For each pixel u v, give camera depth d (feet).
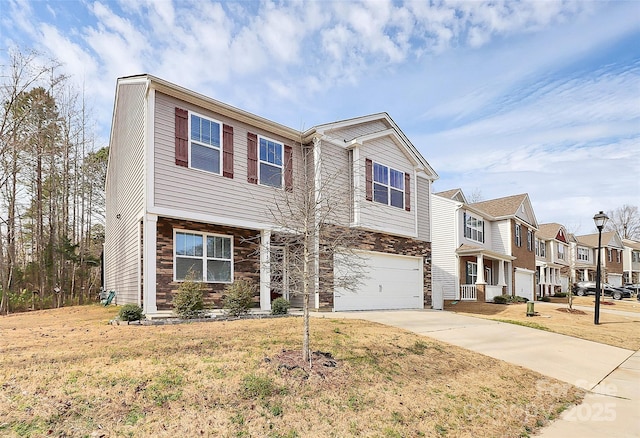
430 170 60.13
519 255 98.22
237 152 38.96
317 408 16.99
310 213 24.45
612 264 167.94
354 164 47.26
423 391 20.84
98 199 95.20
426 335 33.60
